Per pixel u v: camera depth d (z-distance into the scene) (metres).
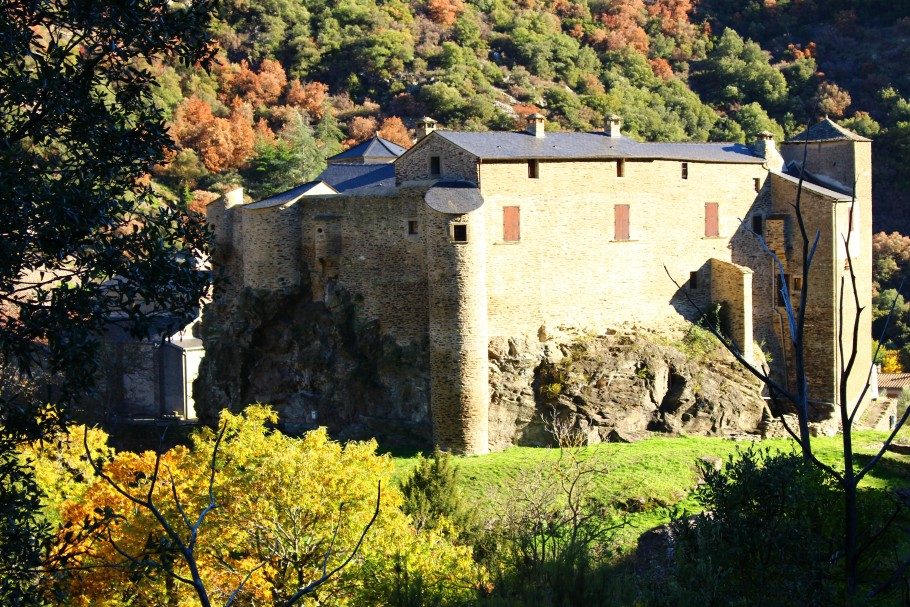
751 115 137.50
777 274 72.31
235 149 127.19
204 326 76.69
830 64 146.38
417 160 67.06
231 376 72.56
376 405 66.62
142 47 26.69
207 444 40.34
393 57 149.00
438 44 155.12
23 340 24.59
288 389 70.31
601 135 71.75
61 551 25.47
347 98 144.00
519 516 42.72
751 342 70.31
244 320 71.75
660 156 69.38
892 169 122.12
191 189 121.69
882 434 68.00
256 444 40.00
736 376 68.25
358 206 67.81
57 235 24.16
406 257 66.25
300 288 70.75
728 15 164.50
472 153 64.44
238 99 140.00
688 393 66.69
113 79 27.03
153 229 26.34
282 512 37.06
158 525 35.53
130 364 84.06
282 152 121.56
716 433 66.88
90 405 77.88
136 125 26.98
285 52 152.50
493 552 36.22
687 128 138.00
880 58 144.75
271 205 70.31
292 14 157.00
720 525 28.11
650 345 67.12
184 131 126.00
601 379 65.25
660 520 51.34
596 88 144.38
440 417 63.19
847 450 21.41
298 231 70.62
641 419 65.69
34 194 23.94
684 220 70.88
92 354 24.73
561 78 148.50
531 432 64.44
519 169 65.62
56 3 25.81
